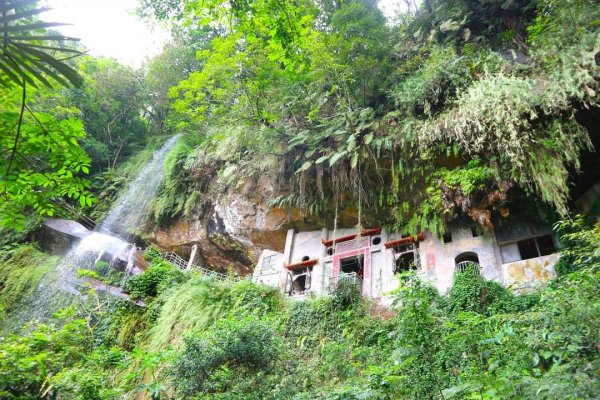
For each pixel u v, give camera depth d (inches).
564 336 202.7
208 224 740.7
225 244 733.3
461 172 494.9
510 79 463.5
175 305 539.5
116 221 824.3
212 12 342.3
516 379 208.8
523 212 506.9
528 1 568.4
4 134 173.2
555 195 422.3
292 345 455.8
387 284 531.2
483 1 581.6
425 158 508.1
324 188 592.1
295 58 360.5
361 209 588.7
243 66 554.6
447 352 290.4
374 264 565.9
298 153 591.5
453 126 483.8
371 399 264.5
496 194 477.4
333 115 569.0
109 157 949.2
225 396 295.3
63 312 317.4
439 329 260.1
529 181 450.9
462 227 532.4
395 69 581.9
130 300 605.0
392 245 559.2
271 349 337.4
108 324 568.7
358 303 482.6
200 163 753.6
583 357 200.8
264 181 656.4
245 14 333.4
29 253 746.8
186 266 759.7
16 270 703.1
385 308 486.3
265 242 688.4
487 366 263.6
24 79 93.4
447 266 510.0
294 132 582.9
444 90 530.3
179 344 476.1
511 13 576.1
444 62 533.0
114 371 358.3
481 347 263.7
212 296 528.1
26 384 227.8
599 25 461.1
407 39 635.5
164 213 784.3
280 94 568.7
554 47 466.9
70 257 726.5
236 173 682.2
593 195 473.4
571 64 440.8
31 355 257.9
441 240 526.3
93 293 553.0
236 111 585.3
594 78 429.1
